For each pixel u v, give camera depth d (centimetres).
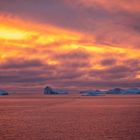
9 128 6862
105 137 5638
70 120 8600
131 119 8856
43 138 5569
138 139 5469
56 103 19812
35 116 9962
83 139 5450
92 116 9888
